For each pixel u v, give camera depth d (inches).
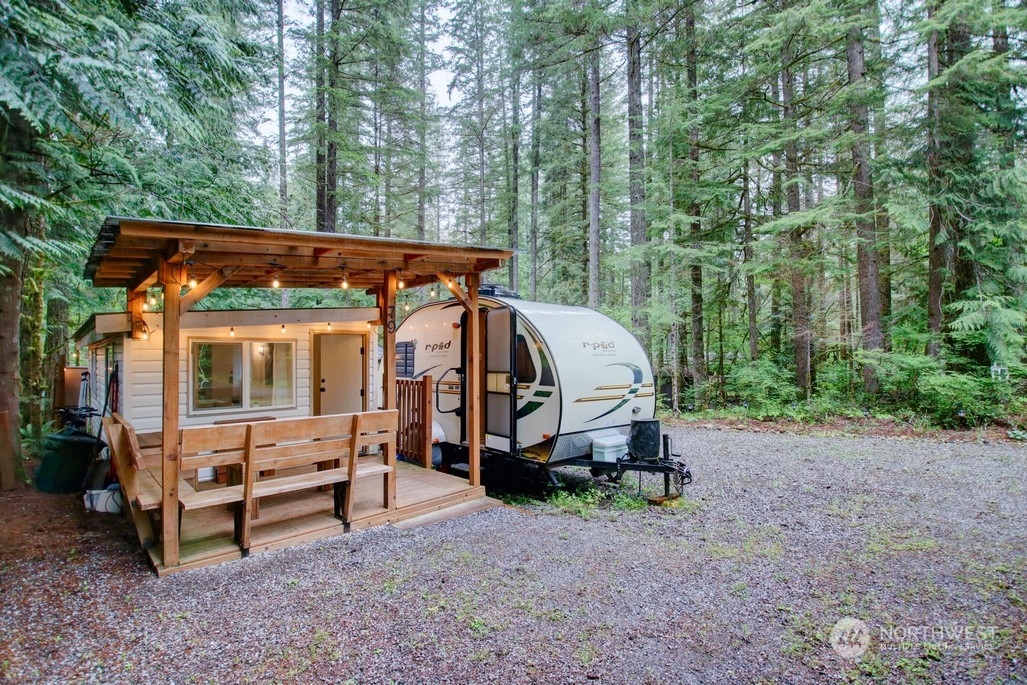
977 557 147.3
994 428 330.0
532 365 230.8
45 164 215.9
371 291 282.0
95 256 161.5
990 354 349.4
